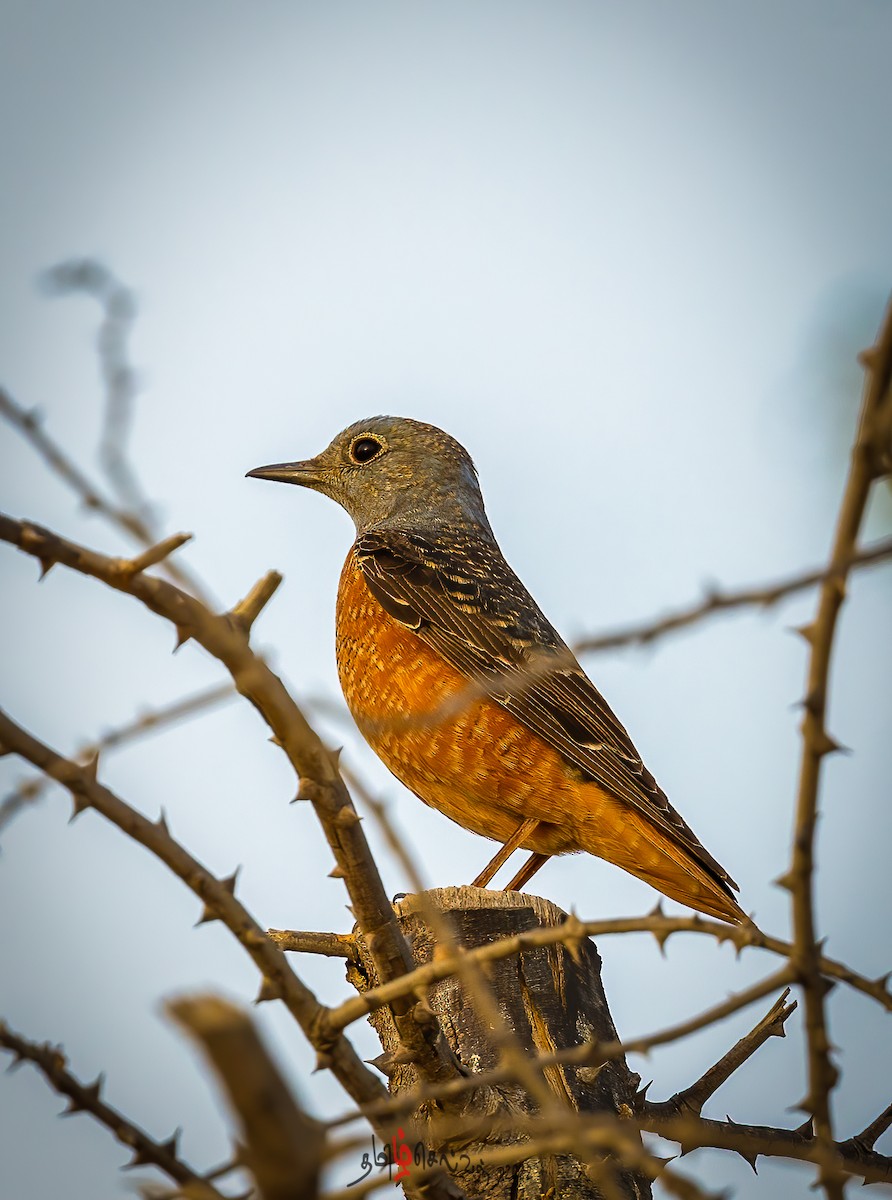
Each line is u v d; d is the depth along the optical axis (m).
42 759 6.57
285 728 6.90
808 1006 6.12
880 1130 9.23
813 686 5.76
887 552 5.18
